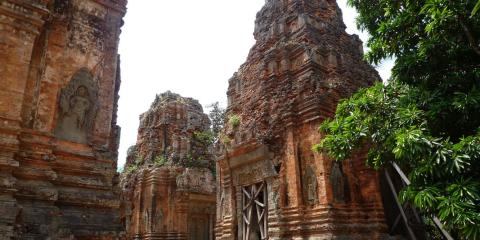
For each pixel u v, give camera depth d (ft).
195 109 115.55
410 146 26.13
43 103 27.86
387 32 33.86
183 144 105.09
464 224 22.71
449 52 30.17
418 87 32.40
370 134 31.91
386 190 56.18
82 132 29.66
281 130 58.90
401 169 42.57
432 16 27.61
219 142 71.67
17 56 26.05
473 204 23.29
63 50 30.19
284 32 69.56
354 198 53.06
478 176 26.25
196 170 98.48
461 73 30.81
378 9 38.55
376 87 34.01
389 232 52.80
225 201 66.59
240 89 73.56
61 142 28.25
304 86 58.80
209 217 98.12
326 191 50.47
